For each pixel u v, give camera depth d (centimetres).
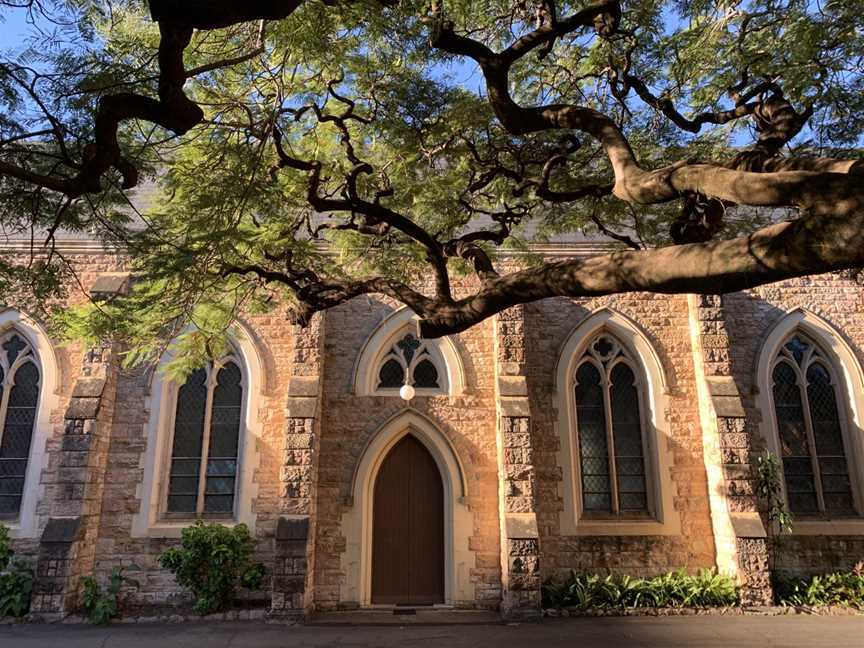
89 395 1114
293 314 796
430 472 1209
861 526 1154
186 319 770
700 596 1052
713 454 1148
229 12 301
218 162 715
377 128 820
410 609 1101
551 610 1048
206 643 886
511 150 827
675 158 812
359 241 966
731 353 1249
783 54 625
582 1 693
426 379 1240
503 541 1085
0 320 1189
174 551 1059
